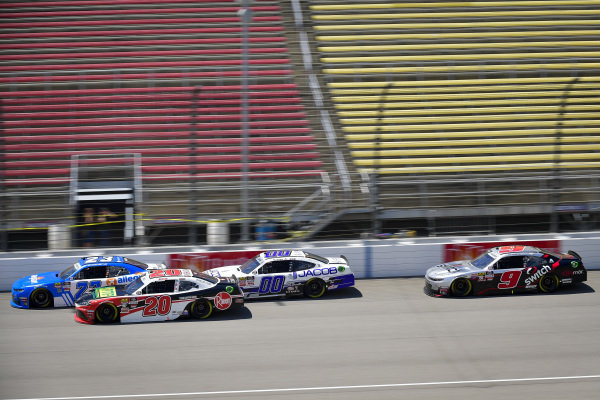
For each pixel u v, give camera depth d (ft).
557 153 124.06
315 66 166.81
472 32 183.52
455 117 151.02
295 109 150.41
